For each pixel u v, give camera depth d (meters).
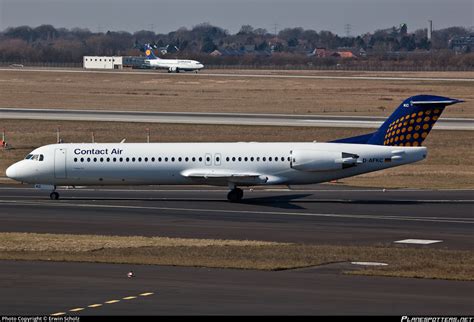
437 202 197.00
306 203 195.38
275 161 199.88
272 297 96.75
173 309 91.06
